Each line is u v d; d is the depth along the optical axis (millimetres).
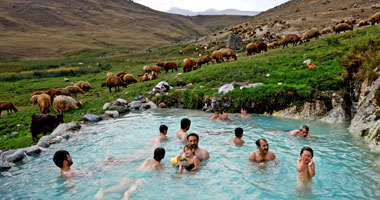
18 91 25562
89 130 11180
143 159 7516
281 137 9047
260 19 91625
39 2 181375
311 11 72062
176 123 11836
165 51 68250
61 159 6770
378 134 7598
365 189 5230
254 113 13266
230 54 22938
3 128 12812
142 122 12297
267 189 5477
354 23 39688
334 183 5551
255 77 15594
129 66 44500
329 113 11406
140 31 184625
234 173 6340
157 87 17609
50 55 86000
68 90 20125
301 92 12320
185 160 6828
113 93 20078
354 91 11422
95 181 6215
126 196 5387
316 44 20484
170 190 5609
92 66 43562
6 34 109938
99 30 162500
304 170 5793
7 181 6488
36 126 10523
